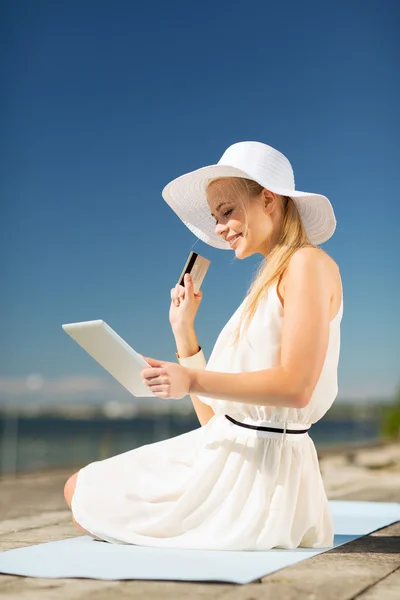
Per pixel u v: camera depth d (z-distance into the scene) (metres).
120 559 2.35
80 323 2.40
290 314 2.50
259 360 2.56
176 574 2.15
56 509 4.07
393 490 5.33
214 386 2.45
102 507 2.65
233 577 2.12
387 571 2.29
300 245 2.66
